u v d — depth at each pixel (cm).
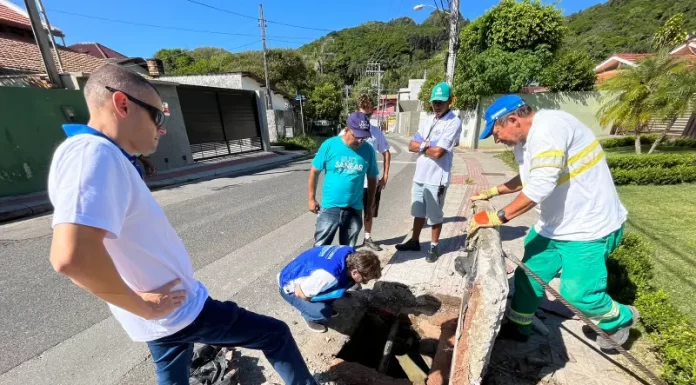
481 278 155
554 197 213
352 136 312
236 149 1622
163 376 160
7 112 751
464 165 1263
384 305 311
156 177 1034
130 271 124
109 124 115
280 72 3197
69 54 1498
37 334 281
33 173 802
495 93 1722
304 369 187
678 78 1020
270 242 492
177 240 146
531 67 1598
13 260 436
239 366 232
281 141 2170
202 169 1209
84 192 98
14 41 1311
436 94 359
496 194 282
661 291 263
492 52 1673
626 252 331
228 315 156
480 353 153
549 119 200
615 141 1516
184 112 1304
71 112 859
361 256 235
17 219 648
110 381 230
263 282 371
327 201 333
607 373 219
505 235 485
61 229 96
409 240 438
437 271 369
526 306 239
